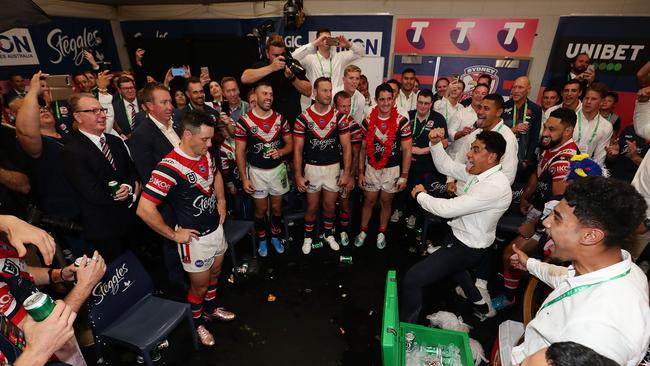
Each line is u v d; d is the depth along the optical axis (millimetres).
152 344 2039
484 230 2283
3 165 2193
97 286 2080
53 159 2604
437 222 3488
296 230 4031
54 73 5773
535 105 3709
